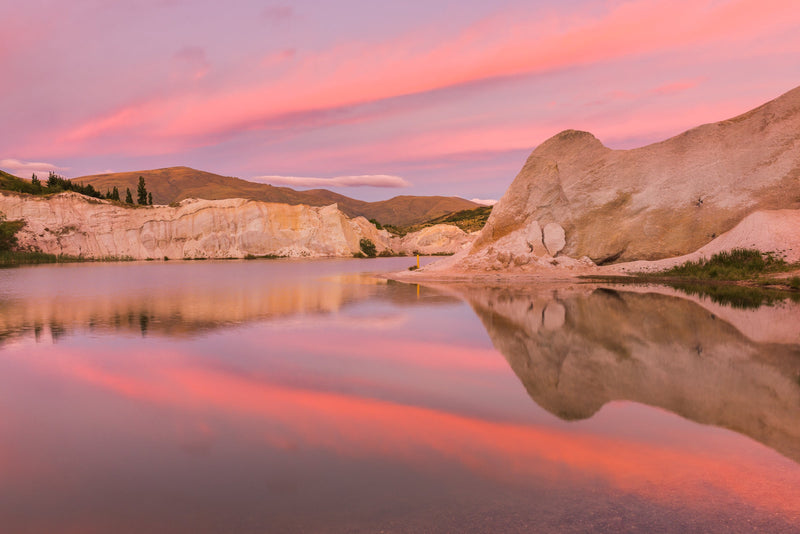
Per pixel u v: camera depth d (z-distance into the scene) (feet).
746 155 99.40
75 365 24.09
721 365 22.94
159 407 17.40
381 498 10.58
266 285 76.69
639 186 106.83
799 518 9.75
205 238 235.81
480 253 108.17
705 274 80.79
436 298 54.70
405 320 38.34
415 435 14.47
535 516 9.77
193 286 75.20
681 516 9.81
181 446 13.75
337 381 20.75
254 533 9.20
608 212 107.96
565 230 110.11
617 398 17.93
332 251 256.52
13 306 49.52
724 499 10.52
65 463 12.69
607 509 10.07
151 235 228.02
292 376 21.62
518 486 11.14
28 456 13.14
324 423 15.58
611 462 12.46
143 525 9.59
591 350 26.55
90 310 46.06
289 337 31.45
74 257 208.85
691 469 12.01
